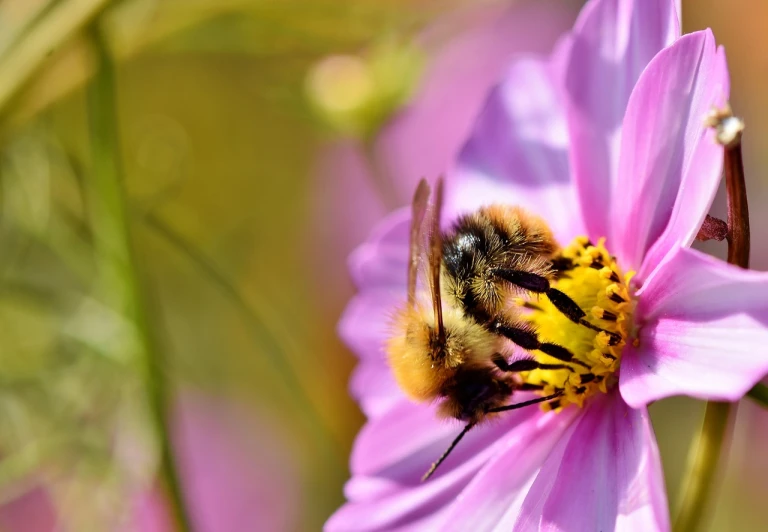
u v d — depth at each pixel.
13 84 0.18
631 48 0.16
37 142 0.19
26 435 0.19
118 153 0.18
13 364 0.19
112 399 0.19
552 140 0.17
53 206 0.19
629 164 0.15
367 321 0.17
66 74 0.18
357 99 0.19
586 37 0.16
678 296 0.15
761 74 0.20
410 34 0.19
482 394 0.16
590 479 0.15
